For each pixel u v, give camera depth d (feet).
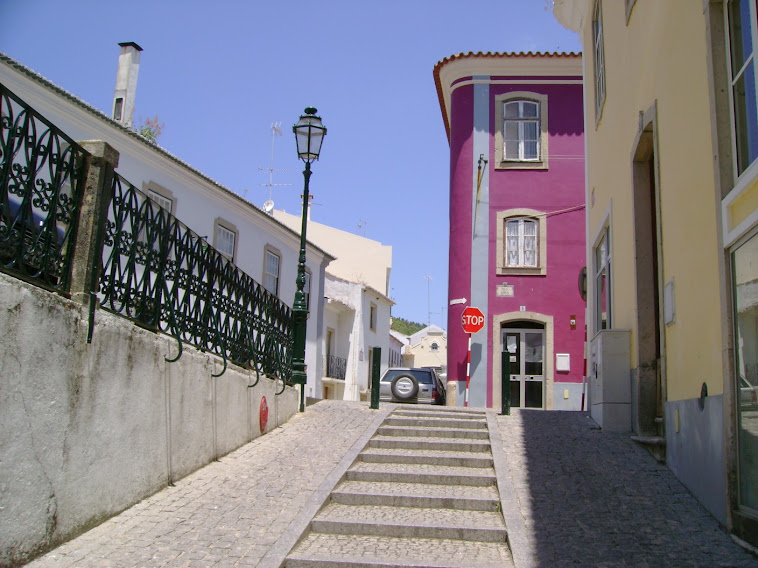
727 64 20.72
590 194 45.11
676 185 25.11
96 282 20.11
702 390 22.24
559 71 69.26
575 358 64.90
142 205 22.94
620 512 22.16
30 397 17.29
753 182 18.28
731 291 19.83
